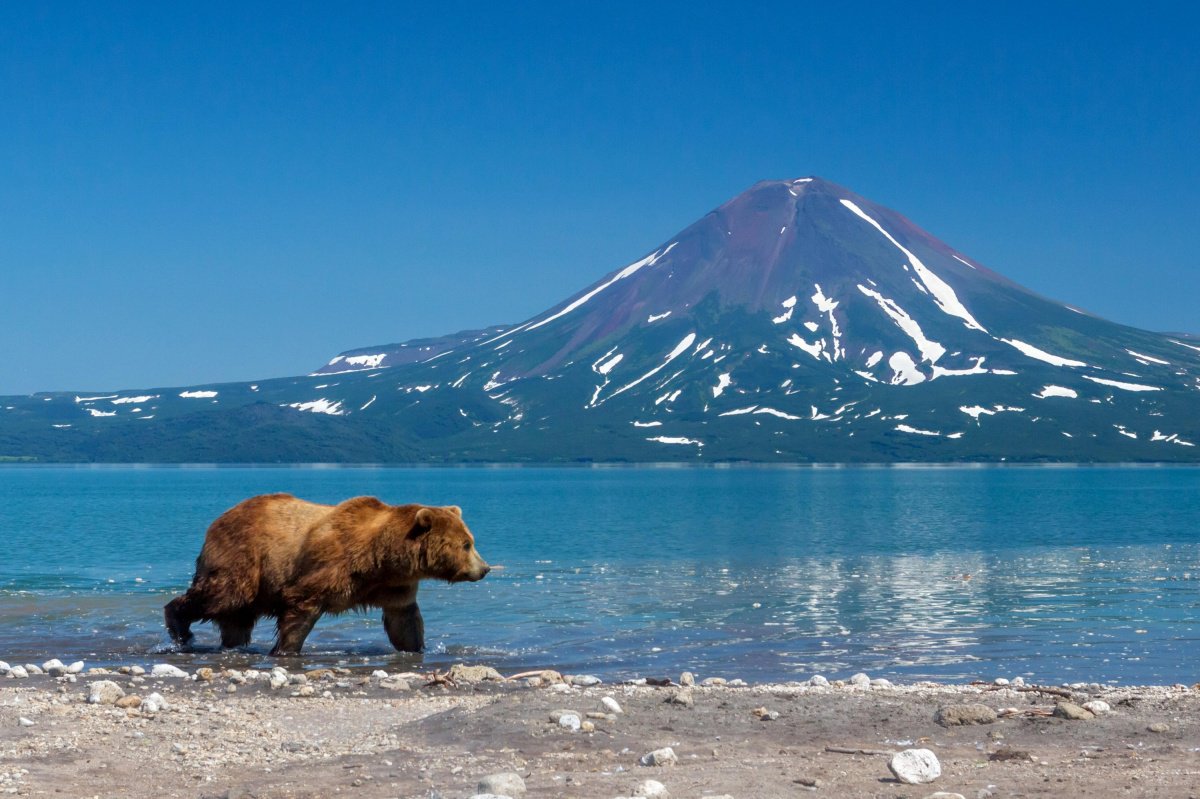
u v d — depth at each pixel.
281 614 19.84
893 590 31.70
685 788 9.52
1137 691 14.96
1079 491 144.50
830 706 13.12
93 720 12.86
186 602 20.36
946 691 14.88
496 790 9.16
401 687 15.63
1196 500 112.88
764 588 32.31
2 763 10.77
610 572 37.69
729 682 16.70
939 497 125.62
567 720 12.16
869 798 9.12
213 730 12.38
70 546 50.50
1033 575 36.69
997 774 9.94
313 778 10.20
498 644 21.50
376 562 19.41
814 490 155.50
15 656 19.72
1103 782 9.50
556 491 159.50
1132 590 31.81
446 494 148.38
